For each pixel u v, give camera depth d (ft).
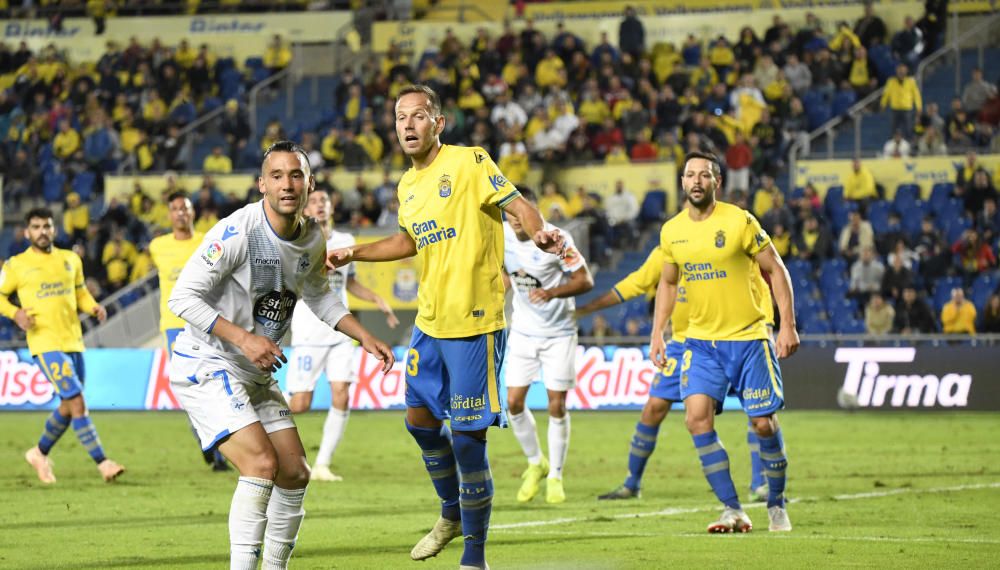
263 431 36.78
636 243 159.94
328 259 42.57
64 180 187.11
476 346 40.29
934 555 46.24
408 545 50.16
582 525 56.34
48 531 54.90
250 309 37.91
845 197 157.17
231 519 36.01
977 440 104.58
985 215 149.38
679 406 136.36
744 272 53.26
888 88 167.12
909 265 145.38
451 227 40.09
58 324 76.28
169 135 186.60
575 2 204.44
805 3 191.21
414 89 40.60
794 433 112.16
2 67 211.82
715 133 163.02
